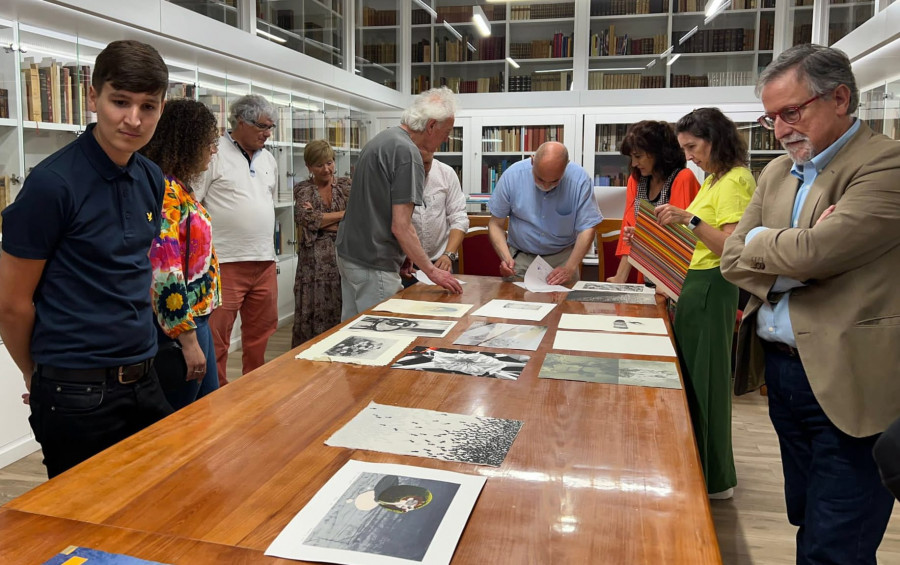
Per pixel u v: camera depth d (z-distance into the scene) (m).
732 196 2.30
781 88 1.53
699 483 1.07
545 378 1.60
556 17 7.39
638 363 1.73
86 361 1.47
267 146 4.95
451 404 1.43
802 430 1.74
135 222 1.54
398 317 2.27
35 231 1.37
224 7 4.20
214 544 0.90
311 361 1.75
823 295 1.54
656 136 3.03
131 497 1.03
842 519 1.55
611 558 0.86
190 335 1.99
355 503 1.00
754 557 2.36
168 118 1.93
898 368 1.45
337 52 6.15
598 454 1.18
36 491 1.05
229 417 1.36
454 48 7.68
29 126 2.84
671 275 2.38
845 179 1.50
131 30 3.26
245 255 3.39
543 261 3.06
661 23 7.16
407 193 2.55
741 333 1.82
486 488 1.05
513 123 7.38
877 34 3.71
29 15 2.84
